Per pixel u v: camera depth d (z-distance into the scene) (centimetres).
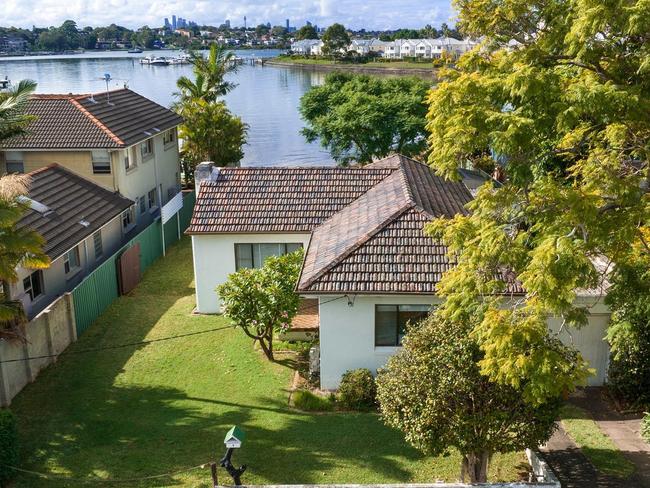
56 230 2797
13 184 1903
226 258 2742
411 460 1695
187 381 2188
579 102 1264
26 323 2103
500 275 1568
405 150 4888
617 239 1391
